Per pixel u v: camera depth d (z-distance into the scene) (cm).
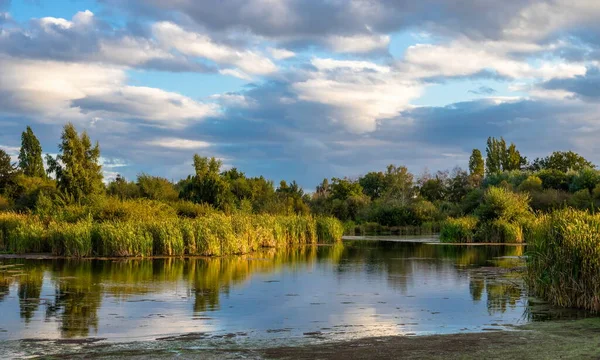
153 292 2059
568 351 1185
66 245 3462
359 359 1138
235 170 9138
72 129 5703
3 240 4031
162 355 1180
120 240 3444
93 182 5659
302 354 1182
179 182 7944
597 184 6762
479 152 11494
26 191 6544
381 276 2519
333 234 5094
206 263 3083
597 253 1636
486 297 1941
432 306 1783
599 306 1627
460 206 7925
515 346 1234
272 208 6575
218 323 1540
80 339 1350
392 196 9500
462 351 1195
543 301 1834
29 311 1703
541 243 1906
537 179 7644
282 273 2627
